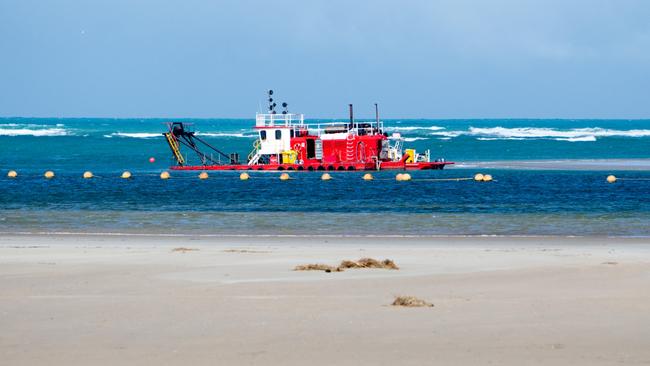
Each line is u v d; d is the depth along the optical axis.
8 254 92.44
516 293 68.38
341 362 48.41
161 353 50.19
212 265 83.94
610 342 52.66
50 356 49.50
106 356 49.53
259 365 47.81
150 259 88.38
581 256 91.31
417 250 97.75
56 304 63.66
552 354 49.97
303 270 80.25
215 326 56.75
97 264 84.31
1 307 62.62
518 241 108.62
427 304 63.34
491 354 49.97
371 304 63.78
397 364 48.00
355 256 91.75
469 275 77.38
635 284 72.31
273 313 60.59
